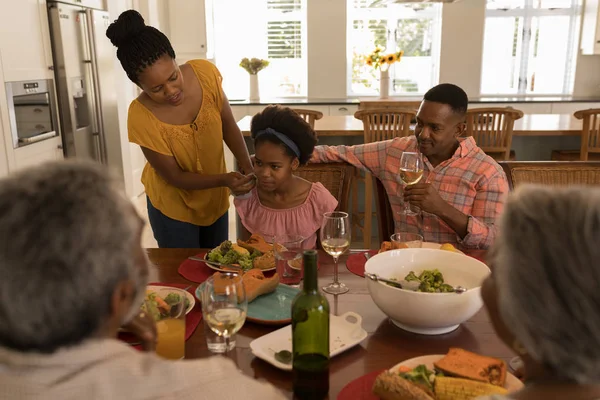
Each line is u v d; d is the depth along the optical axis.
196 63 1.97
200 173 2.01
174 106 1.89
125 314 0.65
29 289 0.52
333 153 2.06
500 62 6.30
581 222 0.54
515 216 0.58
